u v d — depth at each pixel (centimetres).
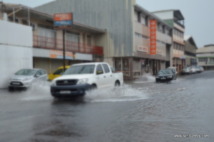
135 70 3847
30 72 1950
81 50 3278
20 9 2225
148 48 4134
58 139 549
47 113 857
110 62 3631
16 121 734
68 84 1169
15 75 1919
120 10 3578
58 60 2959
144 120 729
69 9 3853
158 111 870
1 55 1947
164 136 566
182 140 534
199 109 901
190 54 8312
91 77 1208
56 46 2897
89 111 877
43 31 2797
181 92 1520
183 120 725
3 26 1962
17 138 561
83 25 3088
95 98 1219
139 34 3769
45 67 2748
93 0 3712
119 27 3581
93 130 619
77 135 578
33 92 1633
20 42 2134
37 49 2439
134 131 609
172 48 5744
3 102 1161
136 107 953
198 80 2927
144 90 1669
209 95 1329
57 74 2266
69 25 2397
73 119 750
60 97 1238
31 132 609
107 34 3638
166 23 5184
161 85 2239
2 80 1953
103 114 818
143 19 4003
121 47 3566
